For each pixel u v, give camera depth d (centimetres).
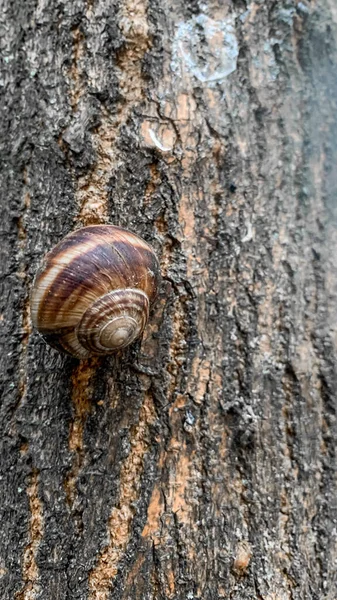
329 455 24
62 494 23
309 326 25
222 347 24
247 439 24
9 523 23
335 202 26
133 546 23
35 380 23
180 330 24
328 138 26
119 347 22
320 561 23
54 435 23
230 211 24
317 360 25
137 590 23
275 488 24
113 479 23
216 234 24
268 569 23
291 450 24
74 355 22
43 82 24
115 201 24
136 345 24
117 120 24
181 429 23
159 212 24
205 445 23
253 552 23
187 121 24
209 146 25
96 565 23
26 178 24
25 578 22
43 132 24
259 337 24
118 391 23
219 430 23
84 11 24
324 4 26
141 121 24
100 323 21
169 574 23
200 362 24
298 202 25
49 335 22
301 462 24
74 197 24
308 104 26
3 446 23
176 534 23
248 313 24
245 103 25
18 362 23
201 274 24
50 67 24
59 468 23
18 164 24
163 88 24
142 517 23
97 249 22
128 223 24
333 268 25
